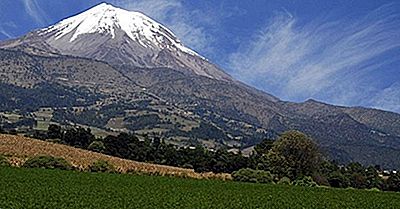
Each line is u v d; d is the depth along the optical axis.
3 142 123.12
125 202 52.72
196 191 71.94
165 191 68.81
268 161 132.00
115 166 115.12
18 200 49.75
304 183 112.88
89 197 55.62
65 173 90.12
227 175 119.94
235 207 53.09
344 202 64.44
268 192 77.06
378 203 64.75
